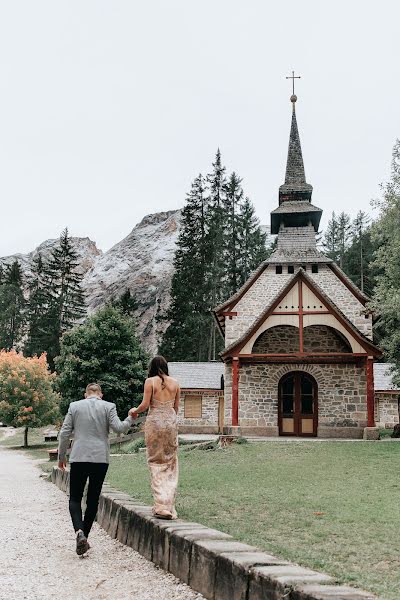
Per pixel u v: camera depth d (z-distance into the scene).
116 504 7.64
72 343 32.88
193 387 33.53
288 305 24.14
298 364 24.92
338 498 9.23
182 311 55.59
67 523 8.77
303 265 26.77
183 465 14.82
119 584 5.26
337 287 26.25
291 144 31.23
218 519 7.38
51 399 36.94
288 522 7.19
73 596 4.87
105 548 6.84
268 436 24.58
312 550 5.68
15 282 87.38
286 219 29.02
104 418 6.94
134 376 32.25
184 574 5.23
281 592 3.71
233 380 23.95
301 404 24.92
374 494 9.70
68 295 77.38
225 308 26.73
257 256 58.69
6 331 81.00
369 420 22.78
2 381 36.53
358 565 5.13
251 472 12.98
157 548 5.93
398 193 22.14
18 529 8.08
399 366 23.48
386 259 22.23
